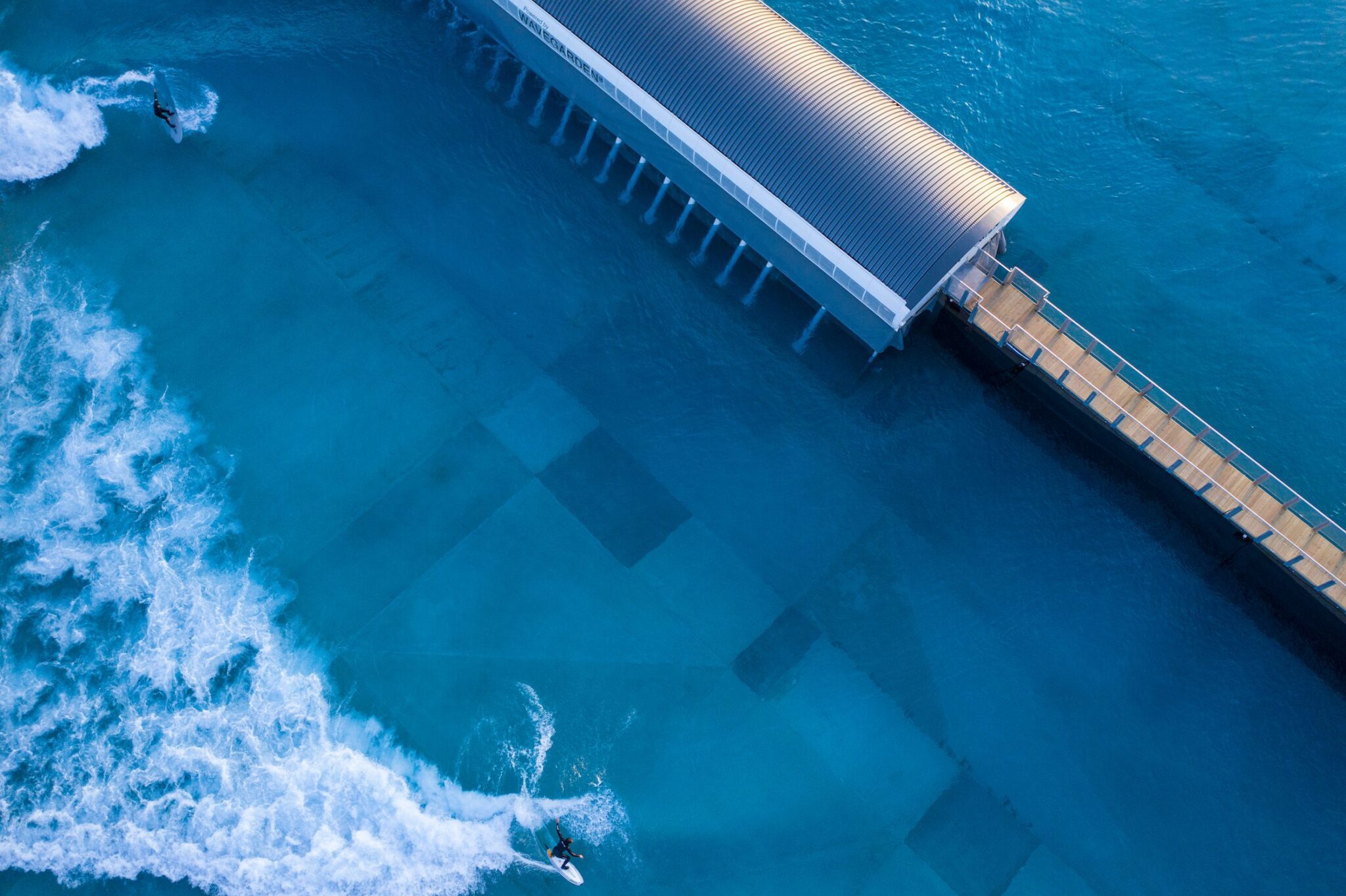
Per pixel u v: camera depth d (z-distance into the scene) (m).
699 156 43.97
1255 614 41.16
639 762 39.00
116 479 42.72
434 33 50.72
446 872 37.56
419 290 45.94
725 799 38.62
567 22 44.97
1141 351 45.09
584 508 42.53
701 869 37.72
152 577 41.28
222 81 49.59
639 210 47.62
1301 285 46.28
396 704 39.66
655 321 45.66
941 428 43.94
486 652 40.38
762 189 42.59
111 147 48.31
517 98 49.53
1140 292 46.09
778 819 38.38
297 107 49.12
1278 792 38.78
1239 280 46.34
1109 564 41.91
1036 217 47.41
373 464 43.06
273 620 40.75
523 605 41.06
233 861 37.53
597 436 43.72
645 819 38.28
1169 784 38.91
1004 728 39.62
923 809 38.59
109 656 40.22
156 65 49.88
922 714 39.78
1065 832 38.31
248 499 42.53
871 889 37.53
